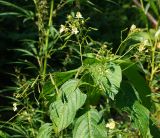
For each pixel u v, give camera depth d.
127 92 0.79
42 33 1.27
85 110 0.76
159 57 1.01
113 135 0.89
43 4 1.26
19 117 1.08
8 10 2.37
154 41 1.04
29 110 1.06
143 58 0.91
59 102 0.74
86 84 0.76
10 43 2.56
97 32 2.69
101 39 2.70
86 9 2.19
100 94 0.78
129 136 0.92
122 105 0.78
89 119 0.75
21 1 2.00
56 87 0.75
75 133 0.74
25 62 1.30
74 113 0.73
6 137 0.86
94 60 0.77
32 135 1.05
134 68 0.81
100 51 0.81
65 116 0.73
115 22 2.84
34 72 1.99
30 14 1.28
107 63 0.76
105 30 2.78
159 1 1.13
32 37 2.41
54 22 2.00
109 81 0.74
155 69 0.99
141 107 0.78
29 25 2.44
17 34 2.48
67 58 1.43
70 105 0.73
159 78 1.01
